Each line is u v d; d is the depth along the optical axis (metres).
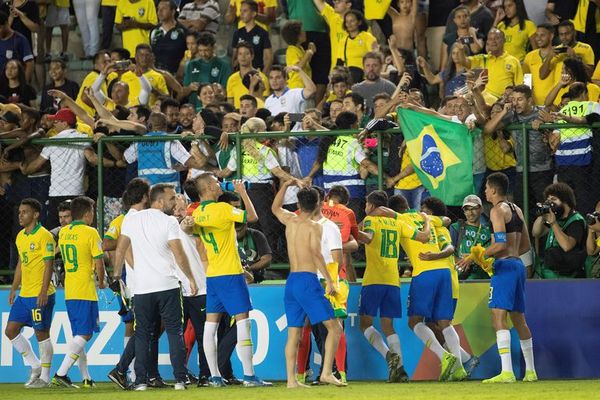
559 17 46.06
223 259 30.03
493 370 32.78
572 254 32.72
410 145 33.84
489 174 34.25
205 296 31.16
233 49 48.34
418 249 31.33
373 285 31.62
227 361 31.28
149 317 29.30
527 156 33.38
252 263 33.31
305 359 31.00
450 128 33.69
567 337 32.69
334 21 46.84
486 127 33.72
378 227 31.53
